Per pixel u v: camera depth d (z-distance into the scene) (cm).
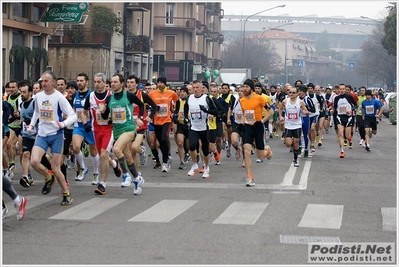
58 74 4281
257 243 762
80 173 1338
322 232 830
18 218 897
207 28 7431
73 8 3209
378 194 1162
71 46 4256
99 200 1089
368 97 2070
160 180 1341
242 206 1021
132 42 4744
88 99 1145
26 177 1195
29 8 3225
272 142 2377
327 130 2938
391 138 2733
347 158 1820
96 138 1157
